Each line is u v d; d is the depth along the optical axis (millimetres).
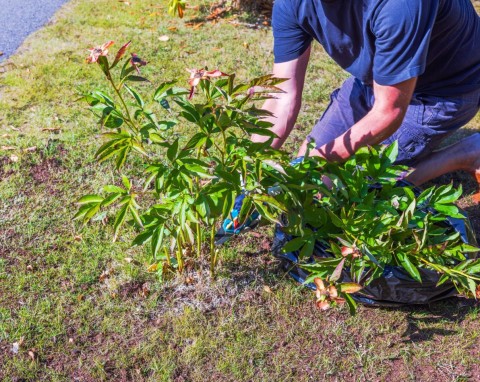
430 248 2283
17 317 2449
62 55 4652
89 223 2949
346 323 2479
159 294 2568
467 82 2721
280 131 2648
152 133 2133
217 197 2072
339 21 2361
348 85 3084
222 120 1991
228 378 2252
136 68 2092
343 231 2348
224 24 5426
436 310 2547
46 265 2711
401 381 2264
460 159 3088
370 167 2430
